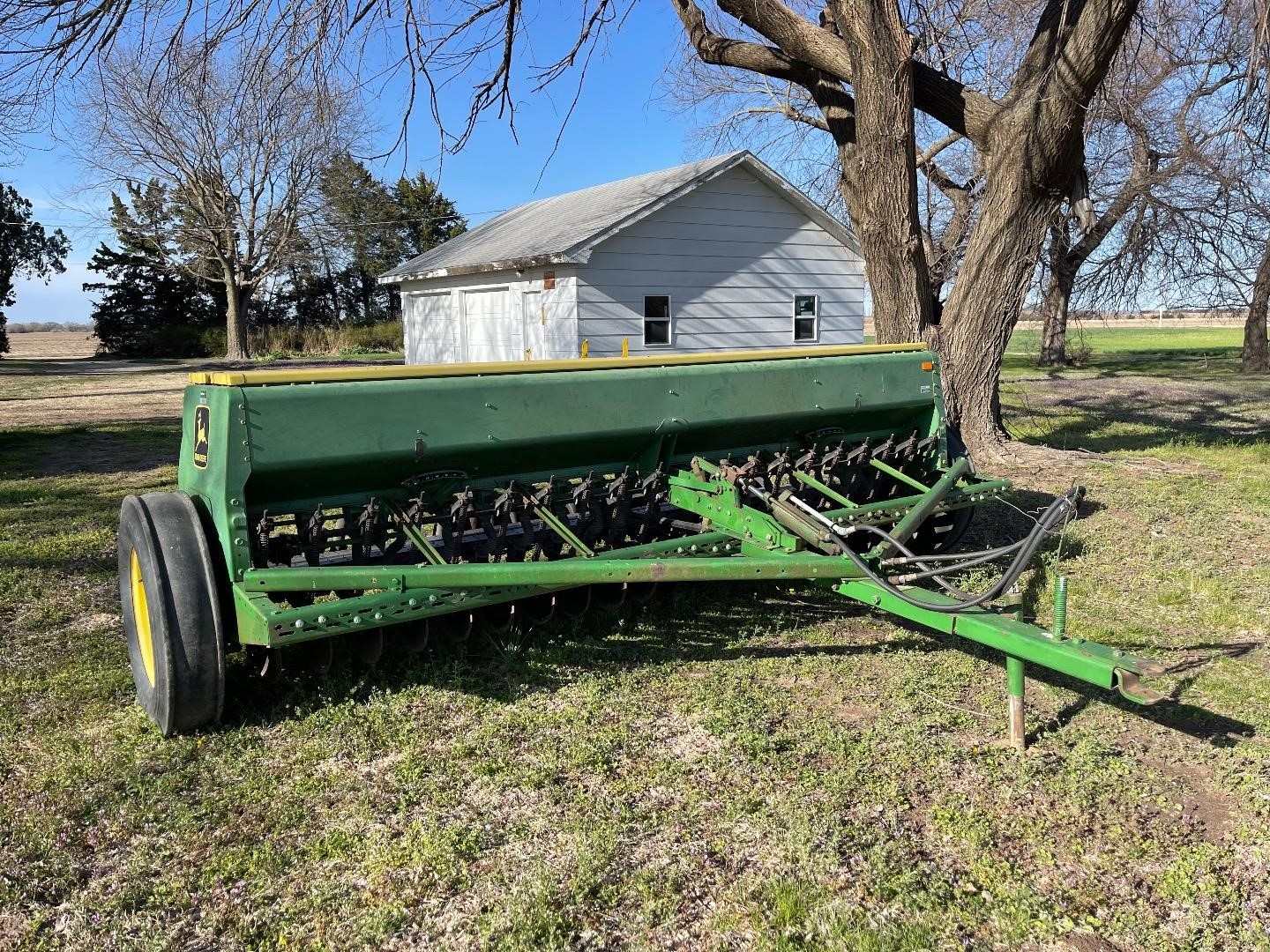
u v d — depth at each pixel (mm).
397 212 43219
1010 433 13031
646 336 16156
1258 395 19188
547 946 2588
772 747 3684
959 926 2684
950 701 4145
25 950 2588
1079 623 5102
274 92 8062
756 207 17125
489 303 17938
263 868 2941
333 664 4395
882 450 5766
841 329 18797
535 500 4559
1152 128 14250
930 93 9180
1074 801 3305
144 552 3637
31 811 3256
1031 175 8766
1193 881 2887
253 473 3725
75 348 61844
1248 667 4512
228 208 36562
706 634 4965
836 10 8352
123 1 7617
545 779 3441
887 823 3170
